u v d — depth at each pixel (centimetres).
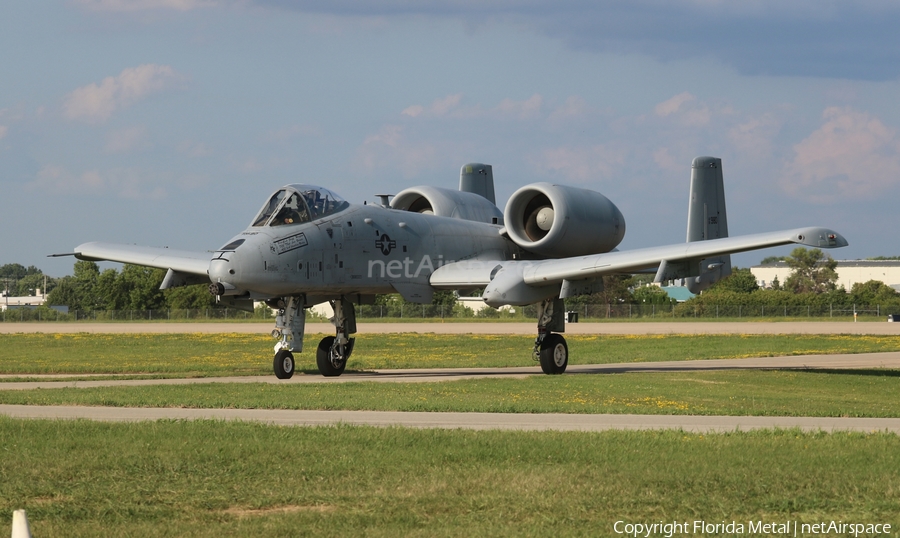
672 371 5975
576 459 2541
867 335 11056
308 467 2467
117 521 2012
